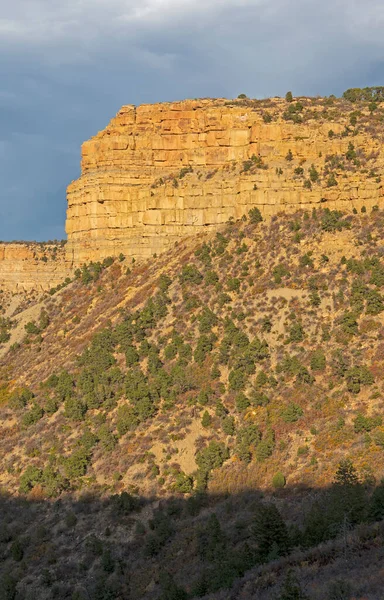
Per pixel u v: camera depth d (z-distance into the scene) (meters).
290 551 78.50
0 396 145.25
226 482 100.50
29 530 105.31
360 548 72.12
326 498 87.50
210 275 141.50
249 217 151.50
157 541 93.50
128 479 107.75
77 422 125.00
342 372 111.69
